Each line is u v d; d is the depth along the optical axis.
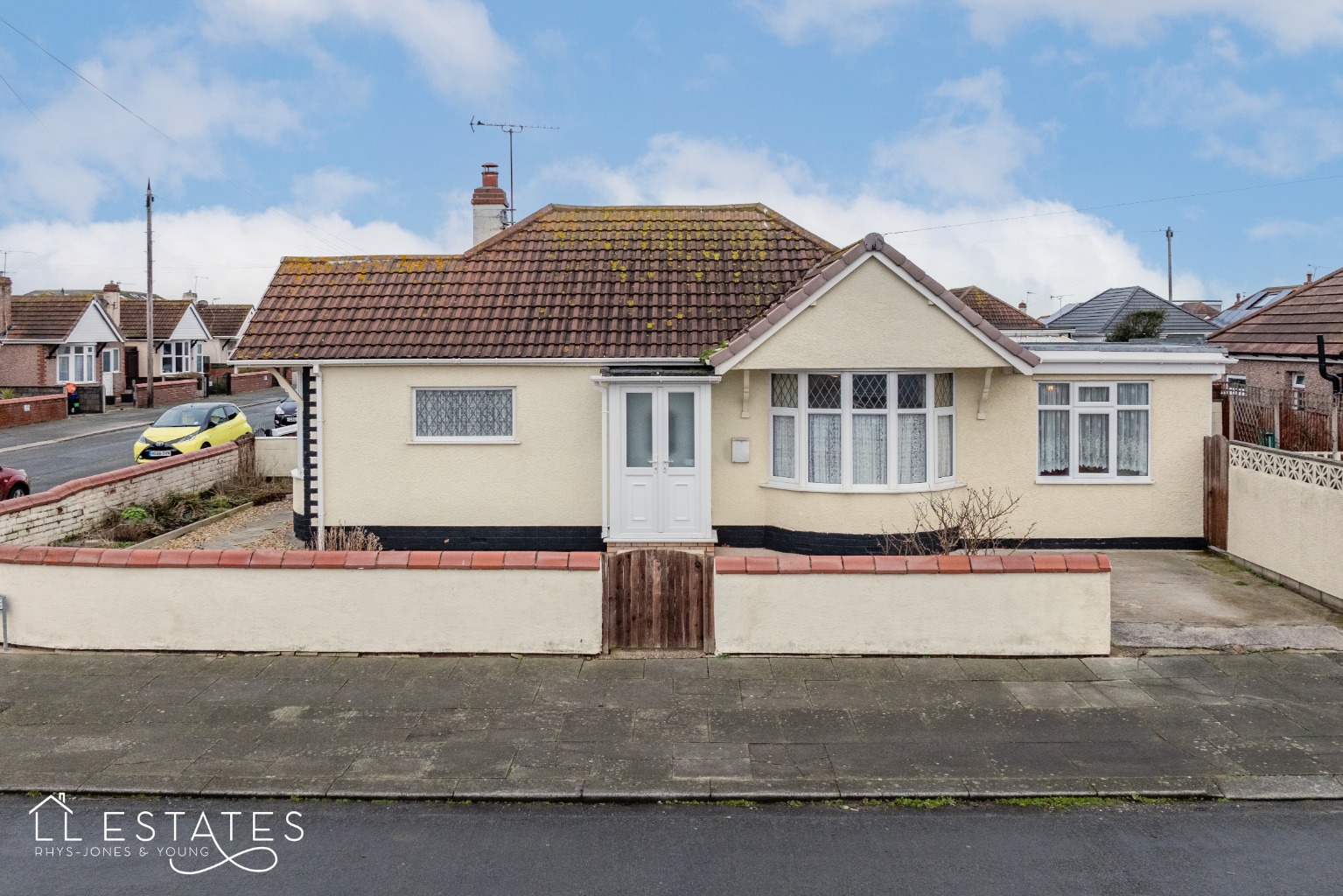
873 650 10.28
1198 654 10.36
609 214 17.59
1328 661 10.16
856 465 14.30
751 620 10.30
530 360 14.63
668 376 14.02
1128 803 7.39
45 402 37.53
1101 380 15.12
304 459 15.20
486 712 8.90
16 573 10.55
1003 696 9.23
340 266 16.39
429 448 14.99
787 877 6.36
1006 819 7.15
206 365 54.28
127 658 10.26
